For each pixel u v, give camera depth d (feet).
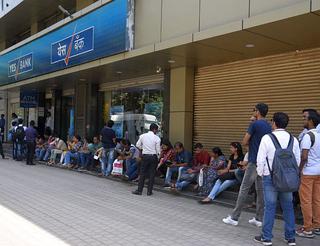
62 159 53.36
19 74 68.54
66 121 74.43
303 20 25.46
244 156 31.37
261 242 20.31
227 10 30.89
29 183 38.68
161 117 48.62
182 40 33.09
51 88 72.49
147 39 39.09
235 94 38.47
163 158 36.78
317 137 21.66
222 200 30.76
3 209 26.91
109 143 44.01
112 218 25.23
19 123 62.39
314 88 31.65
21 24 81.87
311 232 21.72
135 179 40.16
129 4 40.47
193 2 34.17
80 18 49.11
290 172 19.35
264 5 27.84
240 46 32.81
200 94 42.47
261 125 22.91
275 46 32.27
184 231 22.57
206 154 35.76
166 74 45.57
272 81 34.96
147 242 20.21
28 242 19.66
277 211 26.71
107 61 43.39
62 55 53.31
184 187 34.30
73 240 20.18
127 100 55.77
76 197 32.12
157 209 28.35
